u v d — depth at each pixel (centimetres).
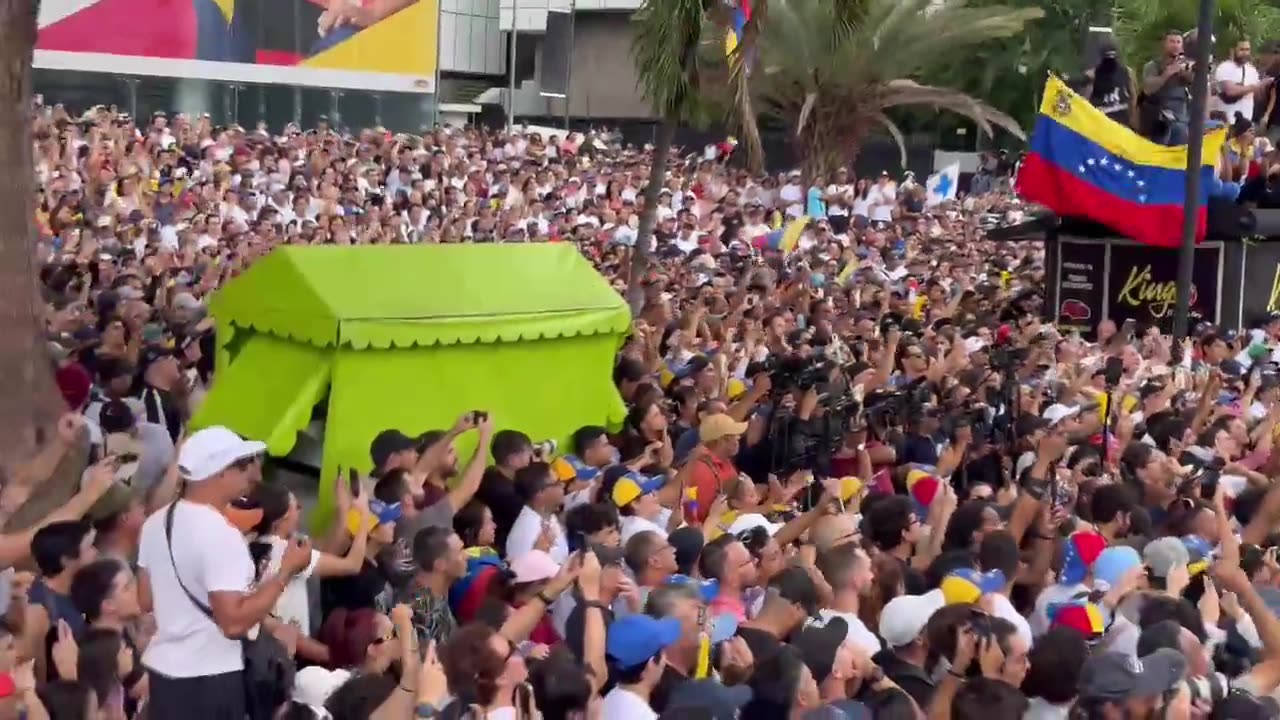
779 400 1066
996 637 589
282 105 3653
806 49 3206
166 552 557
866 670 597
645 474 870
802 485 931
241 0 3569
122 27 3447
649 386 1028
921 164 4216
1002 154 3800
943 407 1100
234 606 551
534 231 2248
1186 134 1720
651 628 589
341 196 2359
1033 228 1838
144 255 1633
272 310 897
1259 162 1742
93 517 667
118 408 888
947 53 3594
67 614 593
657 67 1391
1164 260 1733
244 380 920
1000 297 1941
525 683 551
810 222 2377
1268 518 877
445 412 899
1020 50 3906
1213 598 707
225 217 2080
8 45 769
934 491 905
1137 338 1684
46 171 2233
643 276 1599
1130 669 564
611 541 739
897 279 2011
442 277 919
